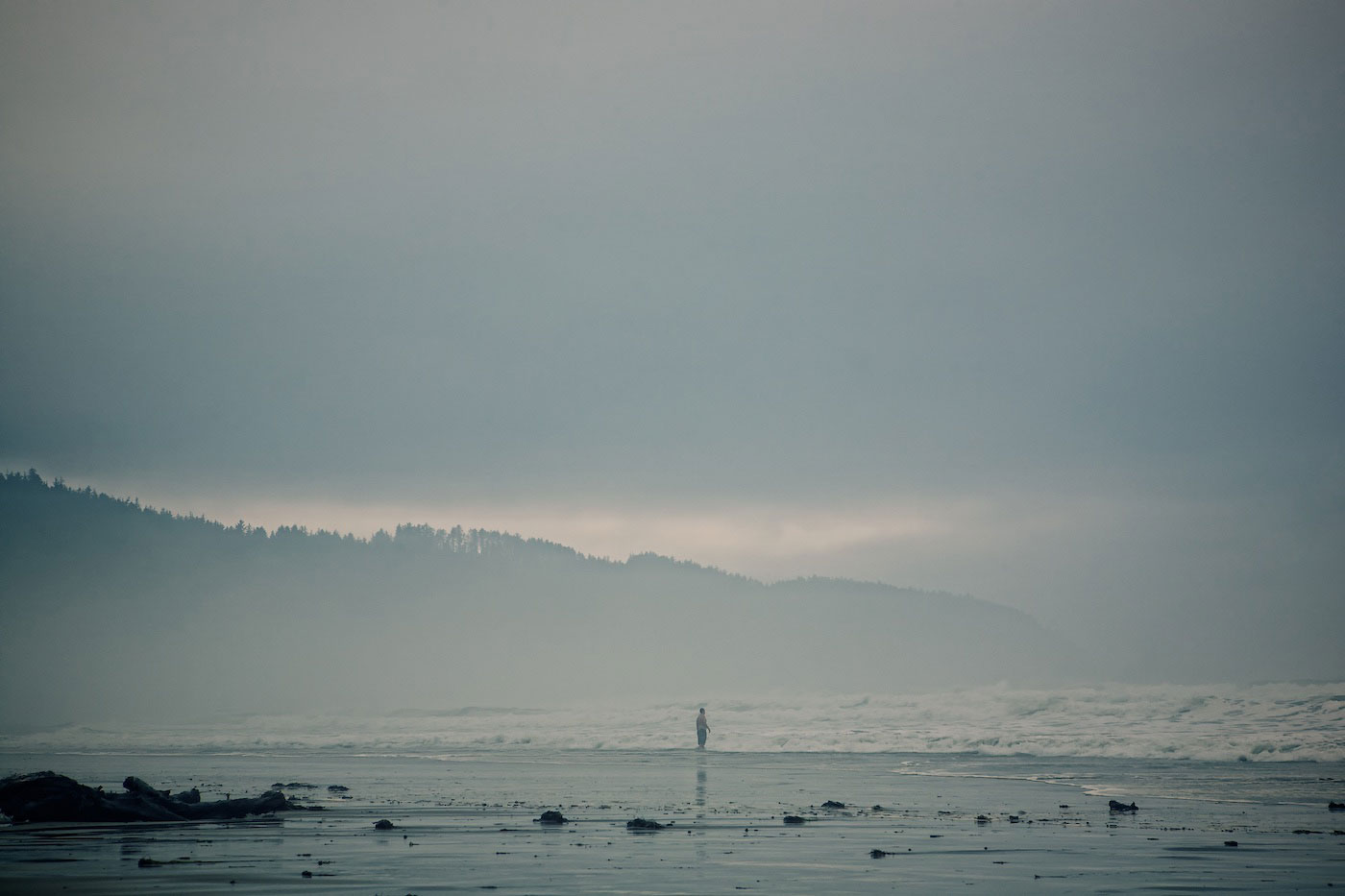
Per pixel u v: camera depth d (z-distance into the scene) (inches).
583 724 3149.6
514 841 757.3
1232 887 542.3
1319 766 1505.9
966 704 2891.2
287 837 786.8
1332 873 590.6
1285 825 839.7
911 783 1316.4
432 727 3326.8
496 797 1139.9
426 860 653.9
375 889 539.2
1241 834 783.1
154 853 696.4
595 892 530.9
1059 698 2731.3
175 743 2746.1
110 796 933.2
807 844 735.7
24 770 1609.3
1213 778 1331.2
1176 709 2442.2
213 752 2335.1
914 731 2369.6
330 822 897.5
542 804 1058.1
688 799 1109.7
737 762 1818.4
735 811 976.9
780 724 2827.3
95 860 657.0
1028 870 608.7
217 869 616.4
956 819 901.2
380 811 984.9
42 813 891.4
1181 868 612.1
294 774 1525.6
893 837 774.5
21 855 687.7
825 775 1473.9
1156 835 775.1
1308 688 2940.5
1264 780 1294.3
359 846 730.8
